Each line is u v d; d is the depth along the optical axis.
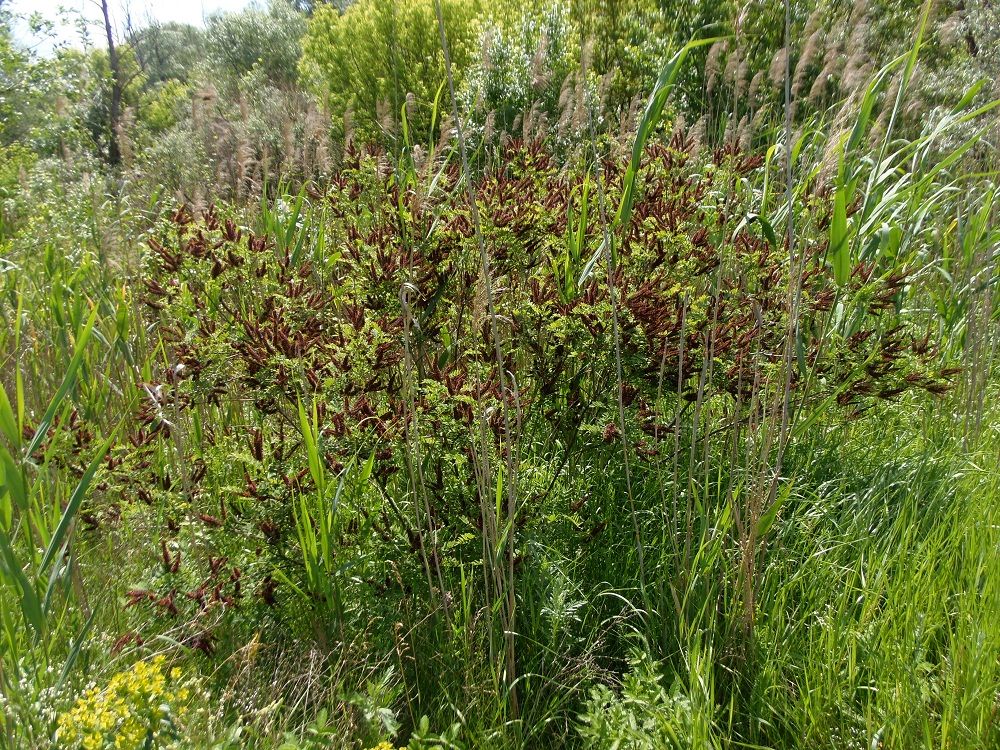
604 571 3.12
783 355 3.13
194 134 6.26
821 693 2.46
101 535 3.25
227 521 2.92
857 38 3.96
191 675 2.57
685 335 3.11
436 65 13.04
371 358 2.96
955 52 6.45
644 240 3.38
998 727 2.26
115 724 2.03
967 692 2.33
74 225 6.20
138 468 3.14
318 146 4.80
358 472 2.98
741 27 3.96
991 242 4.35
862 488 3.55
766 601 2.83
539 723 2.54
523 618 2.85
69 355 4.00
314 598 2.71
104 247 4.56
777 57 3.89
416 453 2.74
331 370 3.00
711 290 3.43
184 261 3.50
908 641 2.52
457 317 3.45
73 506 2.41
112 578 2.96
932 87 5.91
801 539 3.12
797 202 4.04
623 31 9.78
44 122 14.30
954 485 3.54
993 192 4.51
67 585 2.53
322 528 2.61
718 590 2.79
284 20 33.84
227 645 2.78
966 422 4.00
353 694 2.41
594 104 4.61
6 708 2.14
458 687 2.61
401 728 2.58
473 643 2.68
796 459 3.59
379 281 3.26
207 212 3.82
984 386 4.12
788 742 2.46
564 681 2.66
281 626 2.83
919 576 2.75
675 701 2.40
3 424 2.39
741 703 2.59
